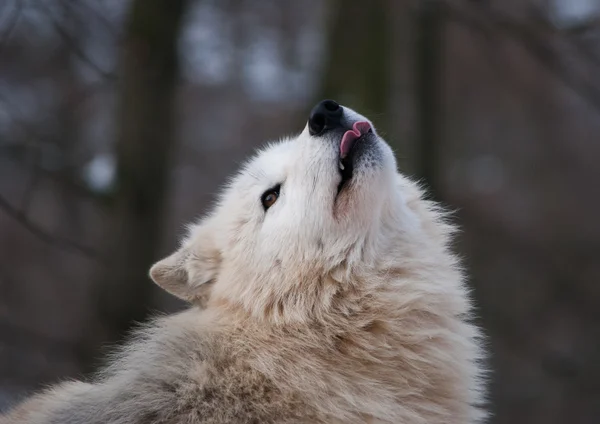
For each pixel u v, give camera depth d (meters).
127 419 9.02
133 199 20.55
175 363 9.55
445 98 36.84
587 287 40.12
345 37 22.72
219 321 10.23
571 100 45.09
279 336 9.88
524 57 38.31
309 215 10.13
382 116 21.91
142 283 20.39
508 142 49.16
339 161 10.17
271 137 41.97
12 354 25.88
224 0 29.69
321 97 22.77
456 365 10.10
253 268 10.42
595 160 46.59
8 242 31.55
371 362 9.73
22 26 20.55
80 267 32.84
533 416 36.50
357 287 10.02
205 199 41.41
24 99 25.55
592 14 25.73
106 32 22.56
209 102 41.94
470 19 25.98
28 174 22.47
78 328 24.41
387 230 10.41
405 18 23.66
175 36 21.62
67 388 10.70
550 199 46.19
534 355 36.09
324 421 9.23
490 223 41.25
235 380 9.35
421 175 23.69
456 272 10.96
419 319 10.07
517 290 40.44
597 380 35.31
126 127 20.98
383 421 9.40
